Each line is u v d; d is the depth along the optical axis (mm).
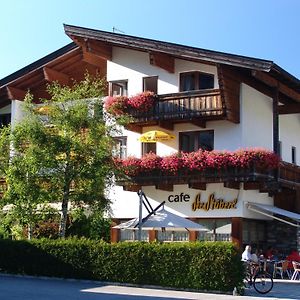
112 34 29484
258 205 28328
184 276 20453
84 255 22531
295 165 31031
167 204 29328
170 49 28156
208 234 28500
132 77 30500
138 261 21359
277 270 27609
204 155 27703
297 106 31203
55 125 24734
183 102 28234
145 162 28766
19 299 16484
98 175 24109
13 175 24375
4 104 34688
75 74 32594
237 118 28172
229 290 19781
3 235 27406
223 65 27078
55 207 26391
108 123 25891
